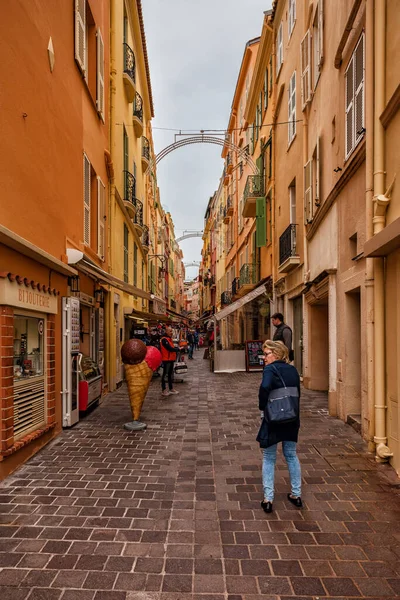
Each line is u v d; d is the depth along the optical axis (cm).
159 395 1123
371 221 589
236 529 377
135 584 297
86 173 925
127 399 1052
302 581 301
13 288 514
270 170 1758
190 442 657
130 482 488
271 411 407
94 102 982
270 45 1738
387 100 557
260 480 496
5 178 506
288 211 1416
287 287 1428
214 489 468
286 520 393
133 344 746
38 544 349
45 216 648
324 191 958
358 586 296
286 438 413
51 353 663
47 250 657
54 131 693
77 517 398
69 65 780
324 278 902
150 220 2750
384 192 567
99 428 743
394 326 527
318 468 530
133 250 1731
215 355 1723
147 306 2275
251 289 2130
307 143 1163
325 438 660
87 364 901
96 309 1046
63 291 736
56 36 702
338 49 764
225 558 330
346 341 761
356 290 725
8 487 470
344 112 762
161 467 541
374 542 353
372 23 589
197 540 357
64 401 732
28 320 594
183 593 289
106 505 425
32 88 592
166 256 4531
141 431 723
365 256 570
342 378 780
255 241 2103
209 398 1069
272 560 327
